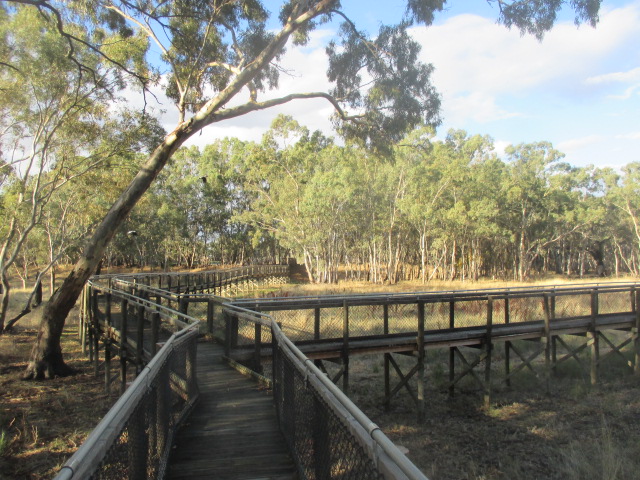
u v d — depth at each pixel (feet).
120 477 7.73
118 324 41.32
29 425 27.91
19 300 95.09
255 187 164.86
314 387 11.39
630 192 173.58
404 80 48.44
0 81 50.90
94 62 52.42
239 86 39.83
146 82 45.91
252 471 13.92
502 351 55.16
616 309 63.57
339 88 51.65
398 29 46.47
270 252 230.48
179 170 194.59
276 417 18.88
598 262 201.67
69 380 41.01
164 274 63.46
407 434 31.91
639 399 39.06
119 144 56.85
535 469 25.88
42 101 53.57
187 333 18.38
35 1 31.24
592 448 28.22
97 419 29.84
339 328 45.60
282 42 41.19
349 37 48.88
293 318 48.39
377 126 51.03
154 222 165.68
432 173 144.56
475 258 177.88
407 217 152.97
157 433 12.12
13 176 59.82
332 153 143.74
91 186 66.33
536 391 42.04
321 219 148.97
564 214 168.35
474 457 27.78
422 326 35.94
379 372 47.39
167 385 14.21
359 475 7.65
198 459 14.85
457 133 183.32
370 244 169.89
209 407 20.53
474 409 37.27
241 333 37.32
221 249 222.07
